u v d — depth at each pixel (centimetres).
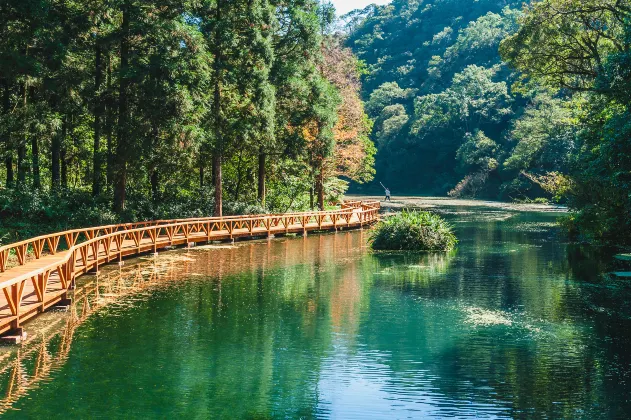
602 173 2559
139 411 831
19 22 2386
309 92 3416
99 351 1092
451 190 8925
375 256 2341
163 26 2586
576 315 1343
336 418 807
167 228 2478
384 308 1432
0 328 1097
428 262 2170
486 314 1364
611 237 2650
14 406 844
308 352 1092
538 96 7519
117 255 2070
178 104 2600
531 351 1085
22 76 2495
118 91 2733
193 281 1770
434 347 1116
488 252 2441
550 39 3083
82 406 846
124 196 2847
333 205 4769
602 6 2844
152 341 1156
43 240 1803
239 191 3869
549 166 6669
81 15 2594
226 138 3070
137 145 2648
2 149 2664
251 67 2959
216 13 3012
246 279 1812
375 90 11500
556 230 3391
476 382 934
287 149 3366
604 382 925
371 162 5216
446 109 9762
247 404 859
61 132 2856
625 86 2236
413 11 14112
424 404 848
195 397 880
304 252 2464
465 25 12350
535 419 792
